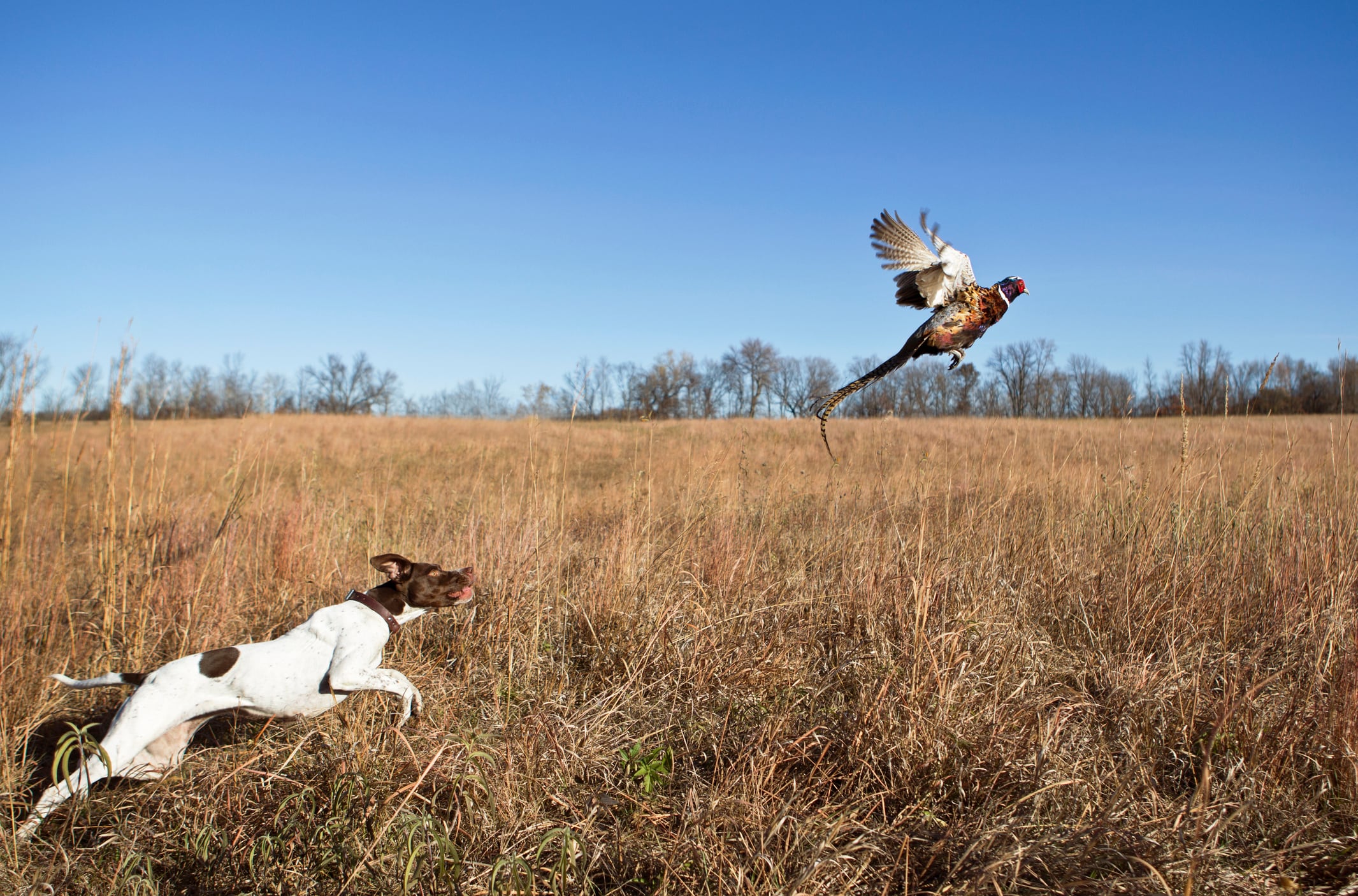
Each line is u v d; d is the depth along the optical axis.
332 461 18.66
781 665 5.09
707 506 8.41
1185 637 5.33
